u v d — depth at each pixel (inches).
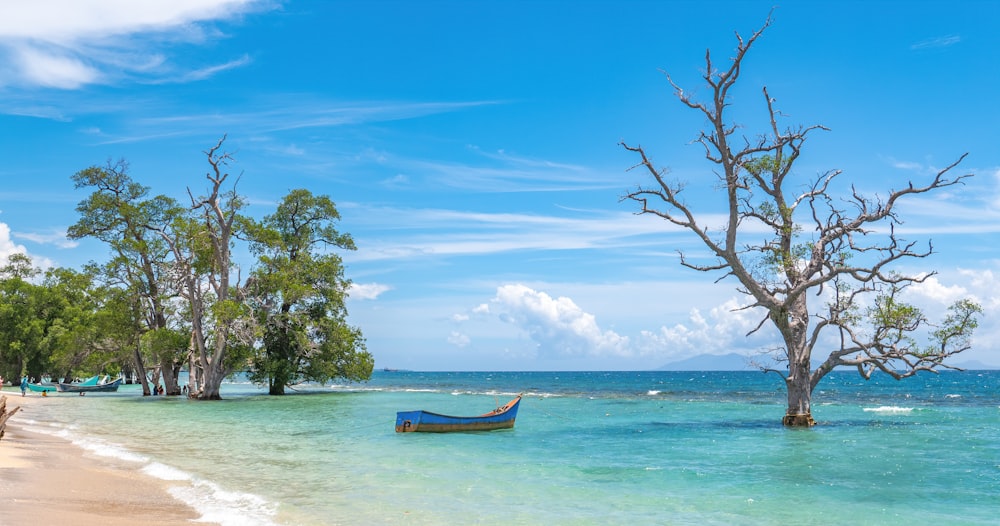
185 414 1530.5
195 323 2064.5
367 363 2386.8
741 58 1044.5
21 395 2226.9
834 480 689.6
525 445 979.9
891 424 1307.8
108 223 2256.4
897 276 1042.1
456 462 803.4
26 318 2906.0
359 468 749.3
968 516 536.4
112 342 2237.9
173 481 635.5
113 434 1079.0
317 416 1485.0
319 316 2347.4
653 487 645.9
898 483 677.9
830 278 1057.5
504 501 573.9
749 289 1109.1
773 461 820.6
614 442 1015.6
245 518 487.2
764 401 2252.7
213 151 1993.1
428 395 2527.1
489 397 2380.7
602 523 500.1
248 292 2107.5
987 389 3678.6
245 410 1664.6
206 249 2058.3
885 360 1079.6
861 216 1056.2
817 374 1164.5
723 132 1067.3
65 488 565.3
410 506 546.6
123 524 446.0
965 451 908.0
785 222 1107.3
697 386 4220.0
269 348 2333.9
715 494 617.6
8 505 479.5
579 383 5068.9
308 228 2400.3
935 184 1000.2
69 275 3083.2
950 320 1047.0
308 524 477.7
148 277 2214.6
